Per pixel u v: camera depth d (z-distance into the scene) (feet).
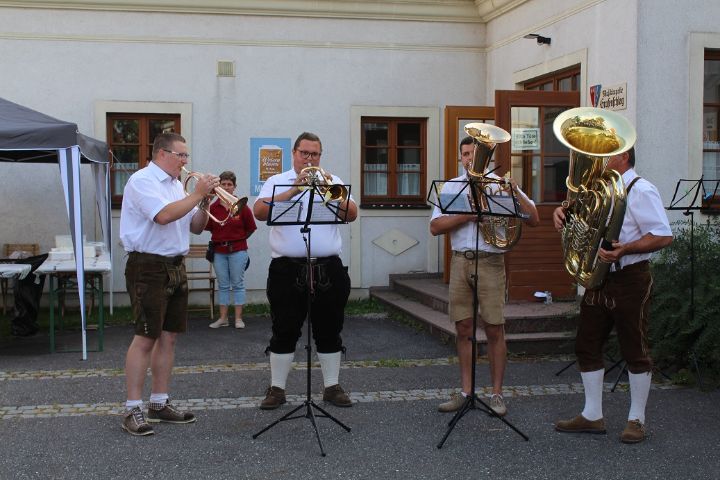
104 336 25.32
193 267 31.19
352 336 25.05
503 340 16.33
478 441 14.71
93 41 30.30
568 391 18.13
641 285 14.37
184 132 30.89
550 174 25.38
